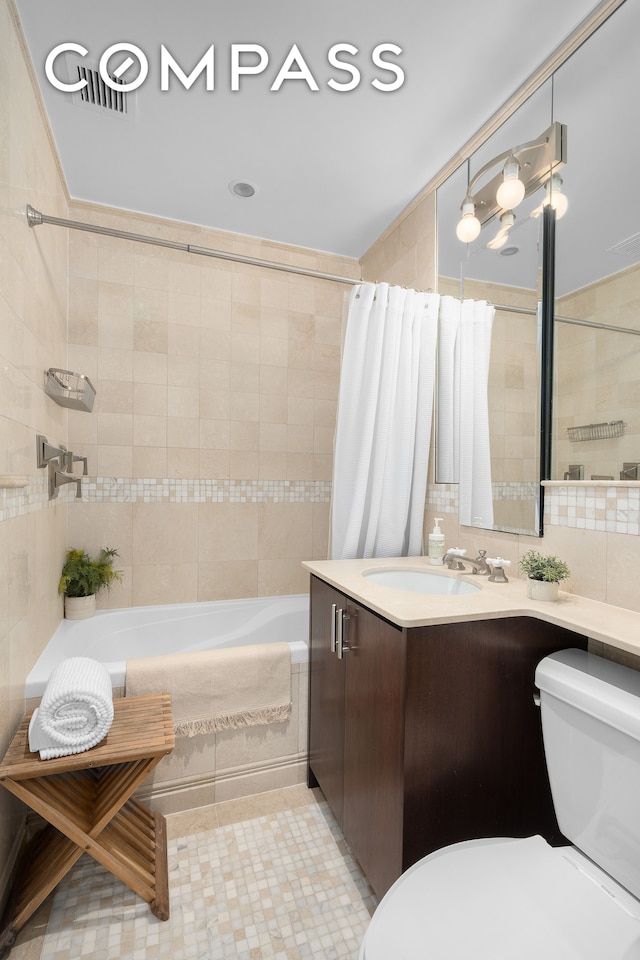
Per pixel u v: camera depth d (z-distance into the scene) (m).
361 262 2.90
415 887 0.94
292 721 1.86
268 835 1.61
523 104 1.63
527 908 0.90
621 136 1.32
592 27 1.36
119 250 2.43
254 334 2.71
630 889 0.94
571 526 1.45
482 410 1.84
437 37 1.45
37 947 1.21
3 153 1.26
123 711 1.49
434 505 2.17
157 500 2.53
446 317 2.03
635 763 0.95
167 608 2.51
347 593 1.47
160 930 1.26
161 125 1.83
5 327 1.27
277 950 1.21
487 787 1.25
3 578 1.27
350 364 1.99
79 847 1.27
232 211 2.43
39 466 1.68
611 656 1.31
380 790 1.26
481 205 1.86
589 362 1.41
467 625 1.21
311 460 2.85
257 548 2.73
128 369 2.46
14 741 1.29
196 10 1.40
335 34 1.47
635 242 1.28
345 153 1.98
